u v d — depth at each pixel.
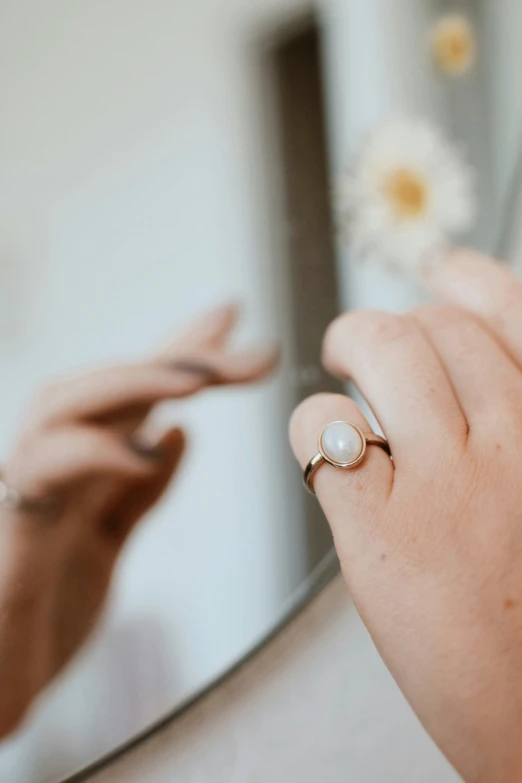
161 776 0.30
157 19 0.37
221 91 0.37
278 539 0.32
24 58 0.36
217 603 0.31
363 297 0.36
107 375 0.33
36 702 0.29
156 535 0.31
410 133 0.38
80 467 0.32
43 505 0.31
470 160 0.38
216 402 0.33
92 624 0.30
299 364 0.34
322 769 0.32
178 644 0.31
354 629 0.33
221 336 0.34
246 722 0.31
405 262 0.36
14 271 0.34
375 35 0.38
